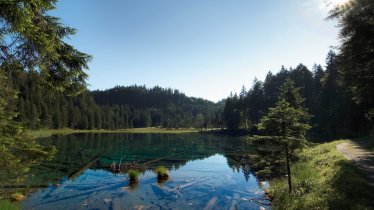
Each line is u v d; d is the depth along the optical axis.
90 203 18.98
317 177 17.17
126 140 79.88
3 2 5.58
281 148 16.28
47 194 21.12
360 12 15.87
